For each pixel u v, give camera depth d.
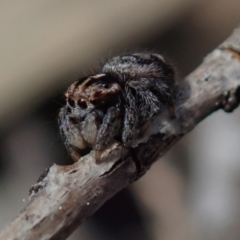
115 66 0.07
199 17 0.12
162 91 0.07
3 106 0.11
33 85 0.11
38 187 0.06
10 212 0.11
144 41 0.12
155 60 0.07
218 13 0.12
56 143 0.11
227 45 0.07
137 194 0.11
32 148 0.11
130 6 0.12
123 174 0.06
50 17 0.12
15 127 0.11
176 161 0.11
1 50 0.12
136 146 0.06
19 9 0.12
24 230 0.06
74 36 0.12
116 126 0.06
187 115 0.07
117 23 0.12
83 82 0.06
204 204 0.10
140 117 0.06
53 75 0.11
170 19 0.12
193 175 0.11
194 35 0.12
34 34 0.12
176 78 0.07
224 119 0.11
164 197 0.11
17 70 0.11
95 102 0.06
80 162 0.06
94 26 0.12
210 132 0.11
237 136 0.10
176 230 0.10
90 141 0.06
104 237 0.10
